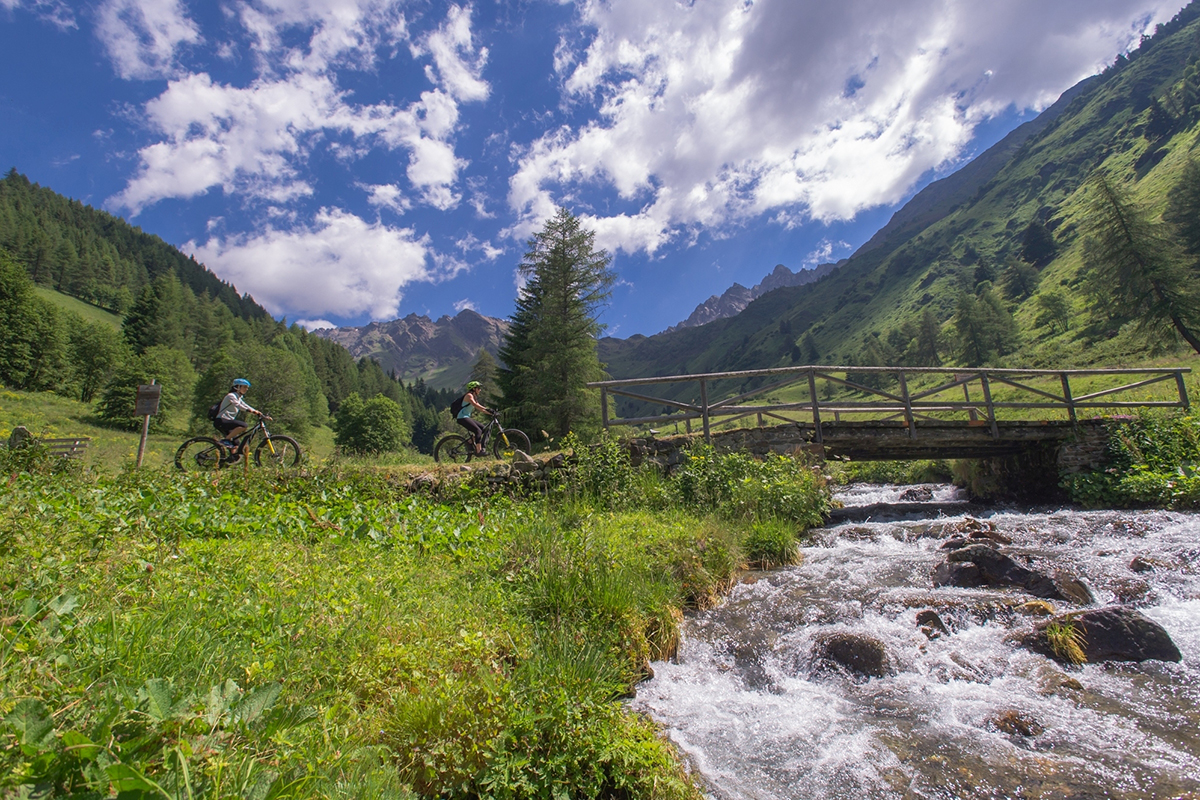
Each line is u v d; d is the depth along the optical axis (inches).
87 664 95.7
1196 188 2108.8
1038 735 145.7
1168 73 6929.1
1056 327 3105.3
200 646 115.2
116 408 2196.1
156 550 174.6
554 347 1161.4
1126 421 481.4
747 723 162.4
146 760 72.2
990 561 256.4
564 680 143.6
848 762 141.2
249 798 75.8
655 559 261.7
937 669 183.3
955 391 1341.0
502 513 325.1
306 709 96.9
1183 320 1476.4
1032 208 7052.2
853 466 868.6
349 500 319.9
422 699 123.9
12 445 359.6
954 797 126.2
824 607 237.6
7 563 131.6
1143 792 122.8
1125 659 177.9
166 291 4906.5
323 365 6171.3
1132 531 327.9
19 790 60.2
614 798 121.2
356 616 156.8
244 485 330.3
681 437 442.0
